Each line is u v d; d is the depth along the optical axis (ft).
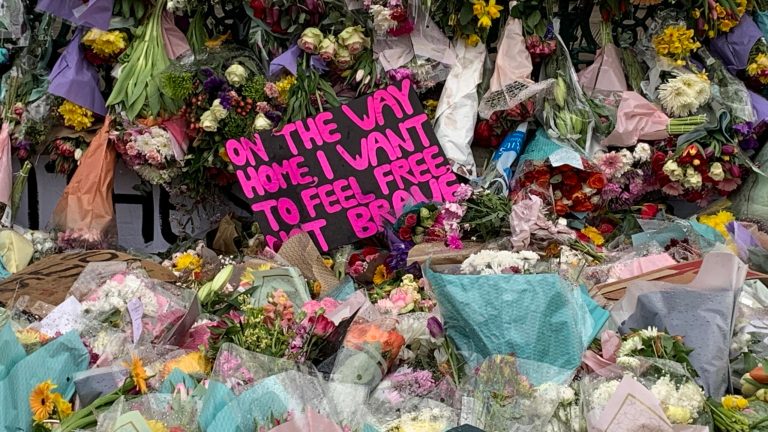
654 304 7.88
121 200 12.98
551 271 7.95
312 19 11.98
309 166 11.80
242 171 11.72
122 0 11.94
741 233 11.21
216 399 5.94
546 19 12.08
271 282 8.97
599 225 12.37
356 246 11.93
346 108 11.89
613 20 12.86
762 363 7.30
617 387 6.22
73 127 12.34
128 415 5.72
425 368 7.65
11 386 6.65
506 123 12.19
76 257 10.40
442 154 11.79
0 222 12.12
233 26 12.69
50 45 12.69
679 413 6.26
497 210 10.97
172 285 9.45
